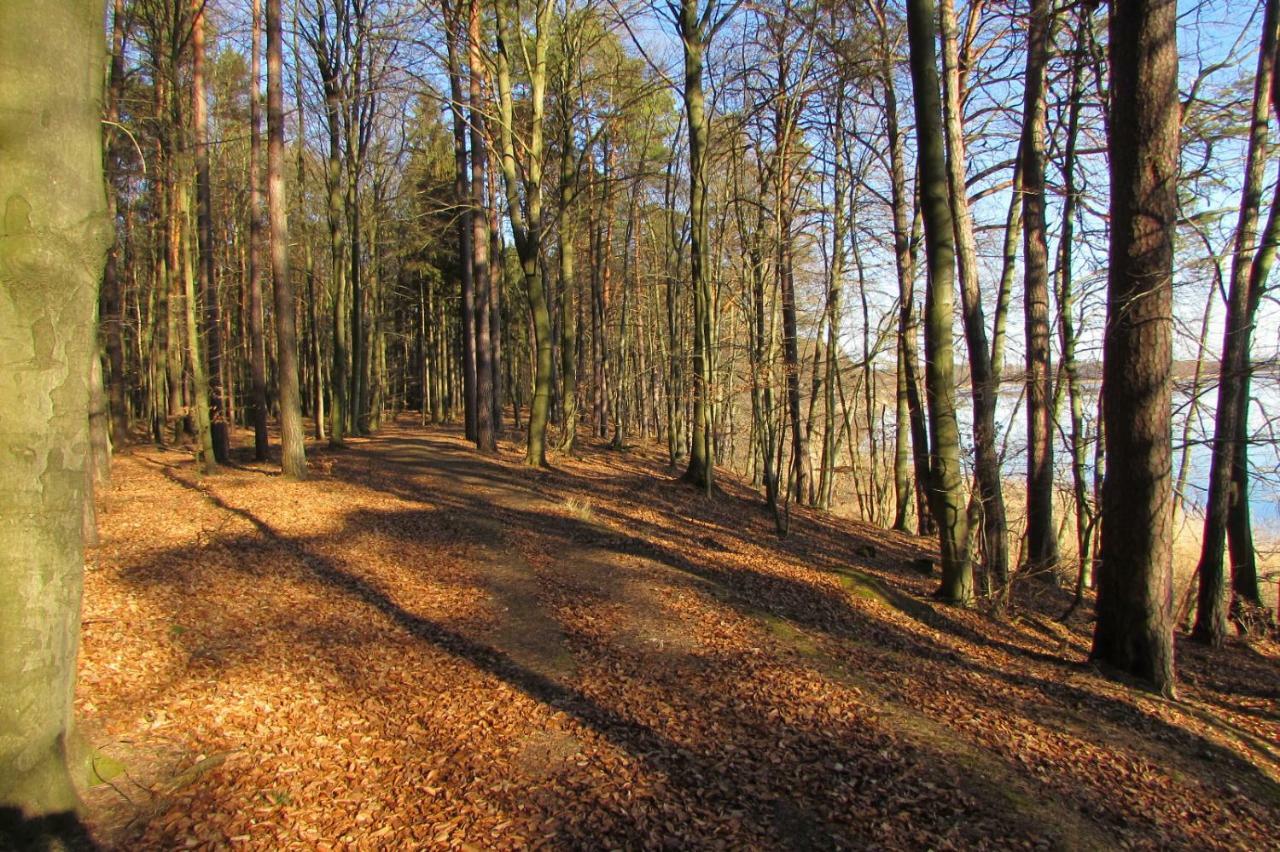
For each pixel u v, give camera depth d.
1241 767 5.99
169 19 18.17
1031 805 4.92
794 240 17.31
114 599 7.64
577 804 4.59
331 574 9.31
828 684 6.73
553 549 11.36
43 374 3.06
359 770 4.89
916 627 9.22
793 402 16.72
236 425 33.34
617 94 24.52
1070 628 10.62
